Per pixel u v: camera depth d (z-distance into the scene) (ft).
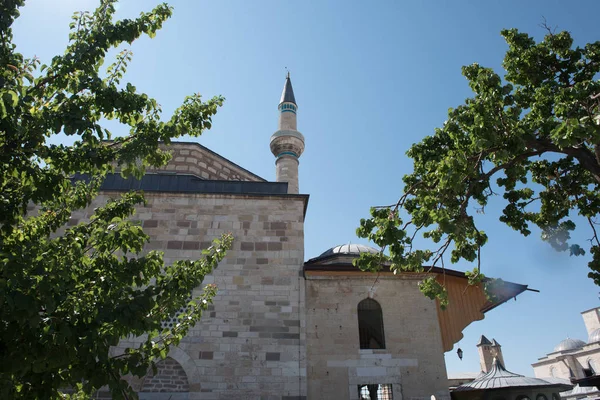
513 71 36.40
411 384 46.06
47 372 16.61
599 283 36.35
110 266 20.08
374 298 50.06
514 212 39.52
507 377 56.65
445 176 28.09
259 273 49.19
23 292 14.67
